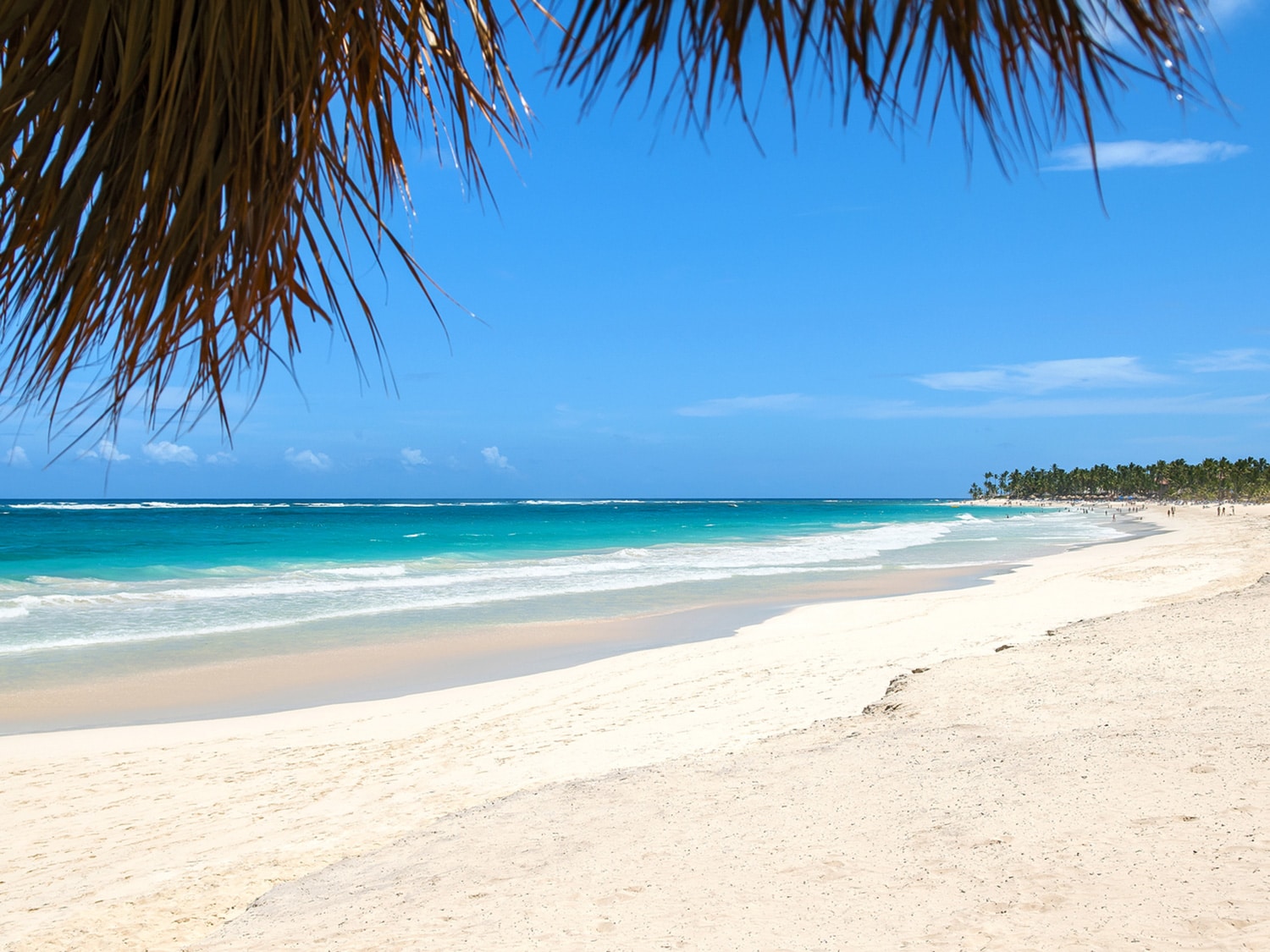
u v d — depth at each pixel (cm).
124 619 1855
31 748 933
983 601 1862
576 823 545
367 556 3709
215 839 668
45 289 98
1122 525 7281
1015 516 10625
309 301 108
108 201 97
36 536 5112
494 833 547
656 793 591
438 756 873
